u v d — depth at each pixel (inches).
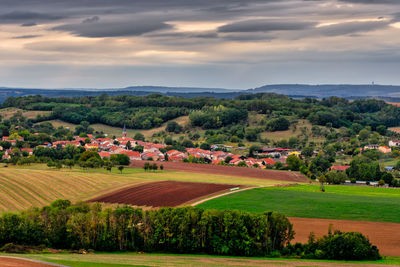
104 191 5275.6
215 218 3262.8
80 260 2514.8
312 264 2731.3
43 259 2491.4
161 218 3260.3
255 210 4345.5
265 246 3189.0
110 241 3171.8
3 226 3061.0
